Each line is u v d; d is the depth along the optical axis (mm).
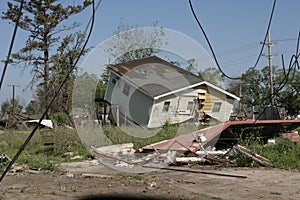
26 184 7535
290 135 14438
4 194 6500
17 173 9234
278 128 14062
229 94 10695
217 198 6391
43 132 15109
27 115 29891
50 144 14000
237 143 12438
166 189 7113
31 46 31047
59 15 31562
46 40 31578
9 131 19578
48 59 31547
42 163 10500
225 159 10953
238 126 12227
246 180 8289
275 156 10977
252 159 10453
